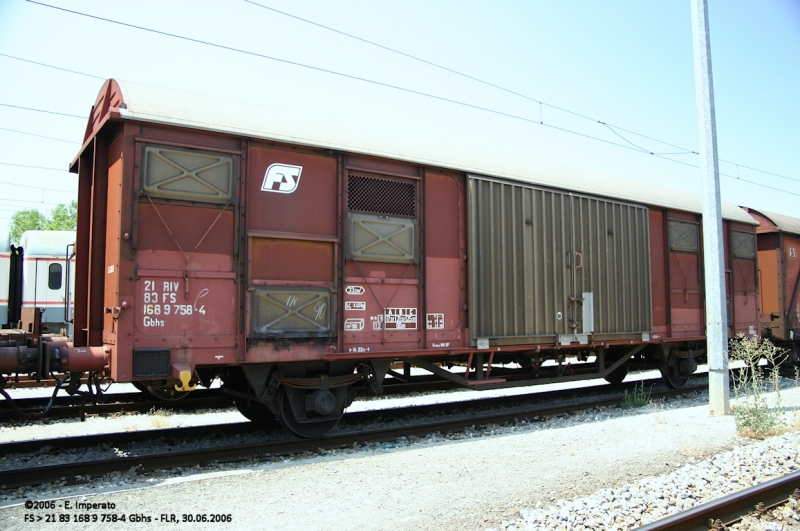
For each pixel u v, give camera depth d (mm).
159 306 6508
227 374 8289
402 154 8430
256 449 6770
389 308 8211
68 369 6367
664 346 12109
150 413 9727
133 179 6434
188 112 6824
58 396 11164
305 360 7453
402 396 12047
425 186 8703
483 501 5129
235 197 7039
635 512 4785
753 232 14609
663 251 12227
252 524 4613
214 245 6891
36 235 17875
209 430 7832
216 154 6965
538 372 10430
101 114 7320
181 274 6652
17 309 10062
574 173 10961
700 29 10203
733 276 13688
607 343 10688
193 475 6039
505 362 10539
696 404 11023
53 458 6680
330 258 7750
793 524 4645
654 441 7484
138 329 6375
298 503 5109
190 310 6691
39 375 6285
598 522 4539
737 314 13680
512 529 4414
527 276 9609
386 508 4973
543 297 9797
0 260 17531
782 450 6828
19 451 6805
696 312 12773
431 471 6121
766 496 5062
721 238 9953
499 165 9641
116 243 6562
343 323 7773
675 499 5156
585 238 10539
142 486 5629
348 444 7469
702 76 10172
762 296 15695
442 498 5223
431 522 4641
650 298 11516
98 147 7262
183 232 6723
